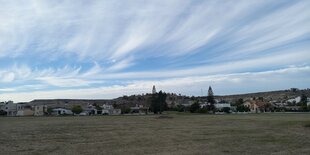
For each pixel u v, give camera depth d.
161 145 30.33
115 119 91.50
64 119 93.69
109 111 173.88
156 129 51.22
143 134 42.44
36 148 29.03
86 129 52.72
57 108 170.38
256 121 68.88
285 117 87.00
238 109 169.50
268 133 41.53
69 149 28.16
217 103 196.50
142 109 180.38
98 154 25.12
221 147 28.44
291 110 165.00
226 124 61.47
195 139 35.41
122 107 189.12
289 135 38.47
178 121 75.50
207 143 31.52
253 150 26.42
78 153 25.75
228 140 34.03
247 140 33.72
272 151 25.80
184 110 165.75
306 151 25.66
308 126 50.44
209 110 160.75
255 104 175.88
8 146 30.56
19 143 33.06
